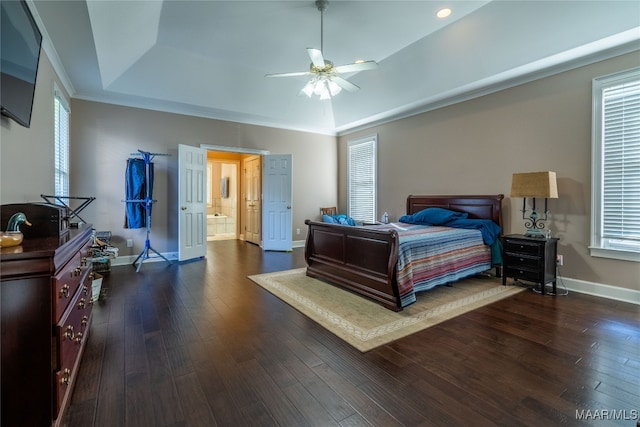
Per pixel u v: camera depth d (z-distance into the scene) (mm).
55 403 1371
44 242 1571
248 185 7500
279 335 2457
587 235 3488
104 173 4766
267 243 6410
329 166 7289
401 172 5758
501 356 2133
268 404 1640
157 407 1605
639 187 3152
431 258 3281
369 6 3404
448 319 2771
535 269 3506
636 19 2775
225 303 3174
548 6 3094
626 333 2482
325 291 3557
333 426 1484
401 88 4918
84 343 2119
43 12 2537
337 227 3709
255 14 3537
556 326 2623
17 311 1288
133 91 4633
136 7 2963
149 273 4383
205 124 5680
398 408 1611
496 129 4301
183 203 5125
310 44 4246
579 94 3518
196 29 3873
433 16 3605
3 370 1271
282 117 6141
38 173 2812
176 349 2219
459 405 1632
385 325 2643
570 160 3600
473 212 4484
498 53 3676
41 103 2896
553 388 1776
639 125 3131
